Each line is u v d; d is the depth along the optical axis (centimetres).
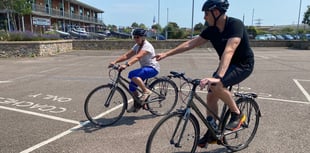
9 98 567
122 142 344
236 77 267
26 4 2714
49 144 337
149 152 264
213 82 234
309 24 2736
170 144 275
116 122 417
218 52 283
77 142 343
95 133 374
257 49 2344
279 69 1011
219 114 311
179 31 3444
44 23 3459
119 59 427
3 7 2641
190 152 289
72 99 559
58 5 4284
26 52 1554
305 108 483
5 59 1436
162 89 461
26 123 413
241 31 257
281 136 358
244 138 329
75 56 1670
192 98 268
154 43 2367
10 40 1576
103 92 412
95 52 2019
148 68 418
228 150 318
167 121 266
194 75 896
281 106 496
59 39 2042
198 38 296
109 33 3569
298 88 655
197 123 282
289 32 3984
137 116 447
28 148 325
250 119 327
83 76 862
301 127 389
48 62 1307
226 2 258
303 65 1148
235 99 307
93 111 435
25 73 930
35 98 567
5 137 358
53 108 493
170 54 308
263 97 564
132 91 426
